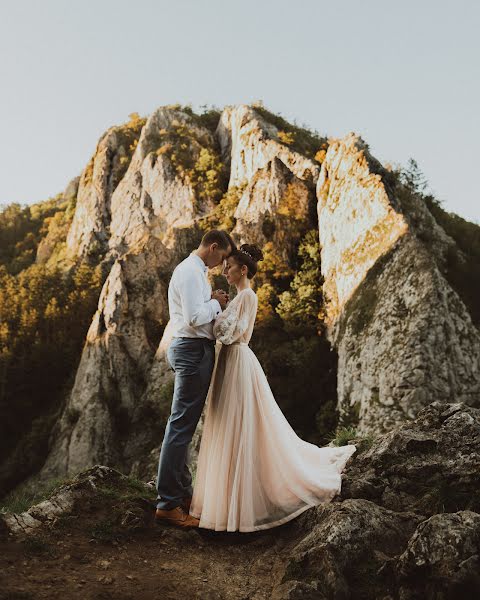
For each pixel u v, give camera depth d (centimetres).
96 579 360
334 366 3416
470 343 2561
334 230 3934
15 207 11406
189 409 453
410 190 4309
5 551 383
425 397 2356
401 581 332
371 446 541
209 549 423
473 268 3703
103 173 7594
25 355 5947
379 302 2952
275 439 464
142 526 438
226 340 455
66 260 7394
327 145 5741
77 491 476
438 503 418
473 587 306
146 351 4625
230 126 6912
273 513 446
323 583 346
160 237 6331
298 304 3934
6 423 5669
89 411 4262
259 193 4931
